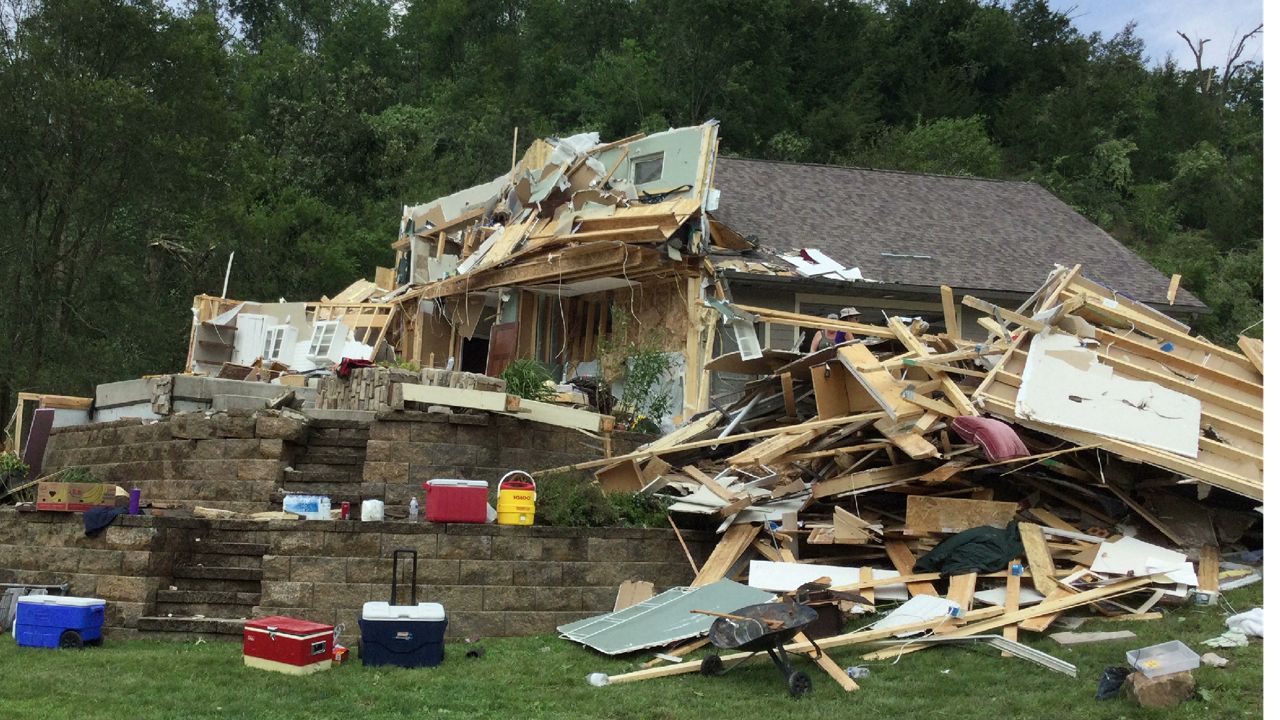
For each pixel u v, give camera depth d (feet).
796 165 78.84
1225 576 36.50
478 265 66.85
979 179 82.94
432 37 181.37
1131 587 34.45
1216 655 29.12
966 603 34.01
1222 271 127.54
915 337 46.21
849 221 70.79
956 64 180.65
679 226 57.21
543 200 65.77
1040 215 77.87
